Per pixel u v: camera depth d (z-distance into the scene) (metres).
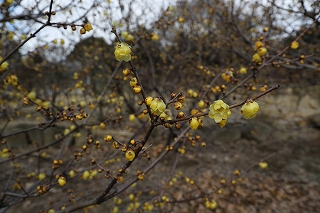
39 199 4.32
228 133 8.35
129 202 4.28
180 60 4.79
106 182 4.18
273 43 4.14
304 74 4.75
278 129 9.38
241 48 4.53
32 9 2.01
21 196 1.72
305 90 9.77
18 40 2.40
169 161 6.08
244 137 8.77
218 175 5.67
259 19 4.56
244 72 2.21
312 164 6.65
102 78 5.37
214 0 4.23
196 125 1.02
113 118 2.45
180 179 5.25
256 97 1.01
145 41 4.36
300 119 11.38
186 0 4.29
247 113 0.99
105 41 4.42
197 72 4.19
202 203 4.45
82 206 1.66
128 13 3.33
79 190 4.14
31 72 4.82
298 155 7.28
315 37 3.85
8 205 1.89
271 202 4.79
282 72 4.75
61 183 1.50
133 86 1.07
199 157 6.63
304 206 4.70
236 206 4.54
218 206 4.45
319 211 4.55
